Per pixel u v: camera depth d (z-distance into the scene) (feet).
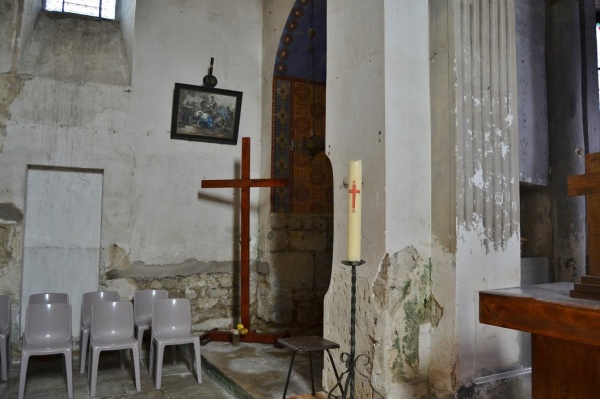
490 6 9.82
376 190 9.31
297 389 10.90
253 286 17.40
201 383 12.45
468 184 9.25
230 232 17.33
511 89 9.96
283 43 16.83
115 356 14.79
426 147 9.66
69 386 11.22
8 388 11.93
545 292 5.53
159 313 12.82
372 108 9.50
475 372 9.12
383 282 9.06
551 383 5.43
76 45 16.11
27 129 14.82
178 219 16.53
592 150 13.48
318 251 17.49
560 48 13.20
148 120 16.28
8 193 14.49
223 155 17.28
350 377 6.85
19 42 14.83
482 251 9.36
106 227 15.58
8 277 14.34
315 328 17.24
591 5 14.12
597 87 13.92
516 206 9.84
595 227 5.18
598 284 4.87
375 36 9.50
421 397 9.29
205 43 17.20
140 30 16.26
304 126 17.44
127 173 15.93
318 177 17.62
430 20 9.82
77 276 15.57
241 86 17.61
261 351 14.20
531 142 12.88
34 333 11.58
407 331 9.23
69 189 15.58
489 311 5.47
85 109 15.55
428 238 9.58
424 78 9.71
